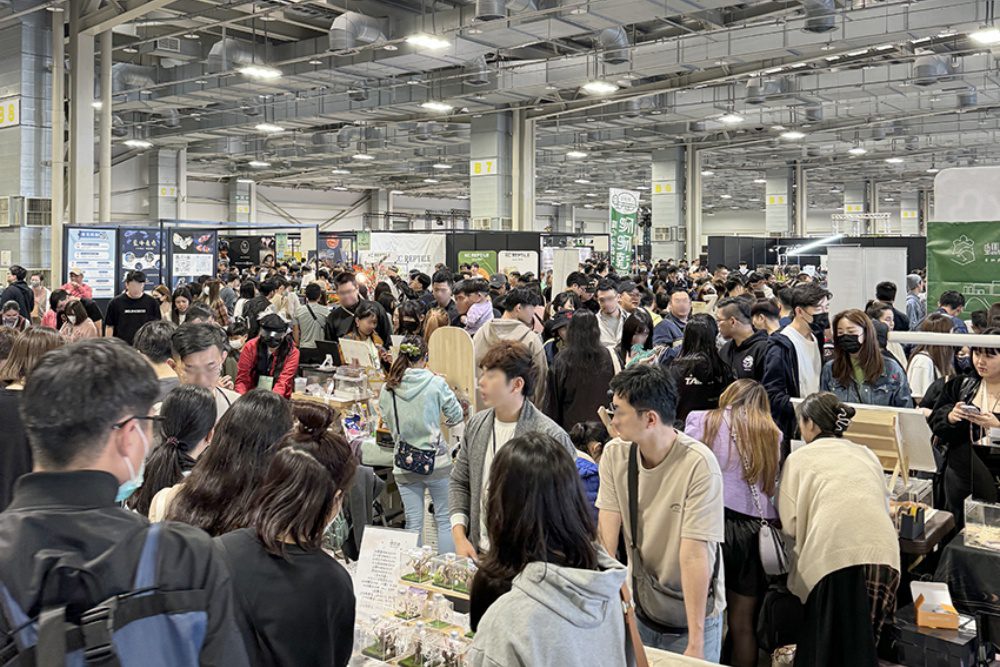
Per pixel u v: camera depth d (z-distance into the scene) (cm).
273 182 3303
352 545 329
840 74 1555
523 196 1859
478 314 657
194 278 1233
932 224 528
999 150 2553
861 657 288
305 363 607
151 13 1323
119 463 119
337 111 1770
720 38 1291
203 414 242
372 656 236
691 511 243
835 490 298
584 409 446
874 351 427
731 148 2395
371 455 448
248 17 1241
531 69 1502
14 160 1260
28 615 104
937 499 396
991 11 1064
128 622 106
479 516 300
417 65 1346
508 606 154
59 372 116
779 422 418
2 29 1277
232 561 165
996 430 342
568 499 161
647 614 259
